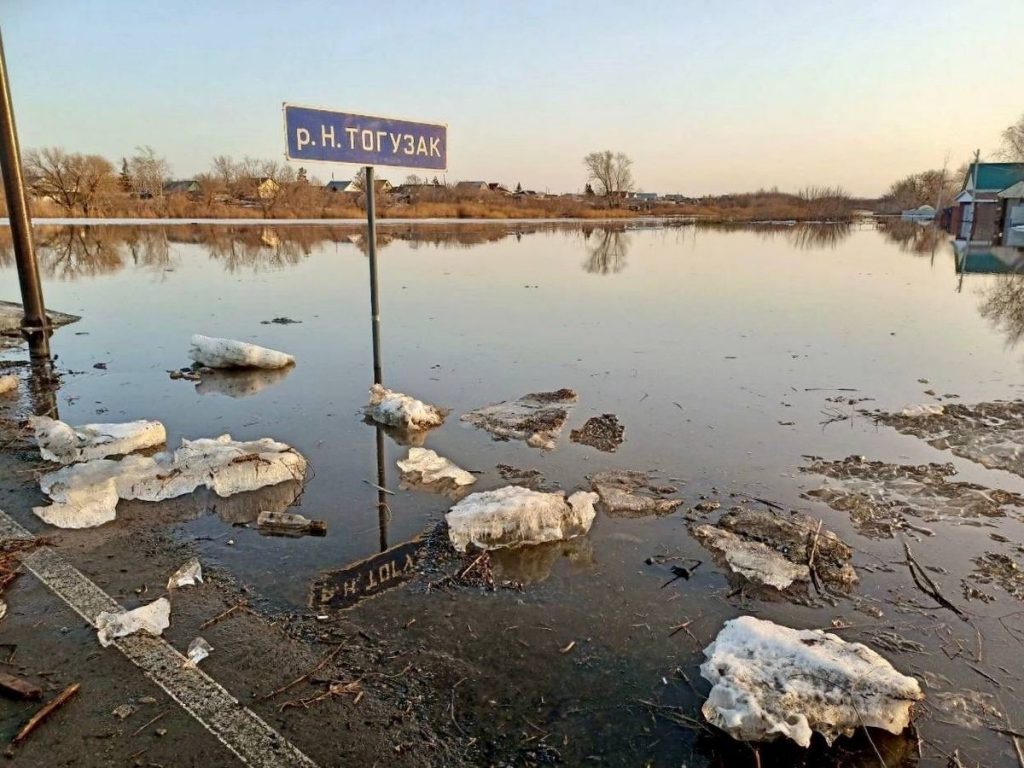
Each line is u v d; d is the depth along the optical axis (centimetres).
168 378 565
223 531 298
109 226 2962
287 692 199
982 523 319
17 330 743
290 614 238
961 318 896
